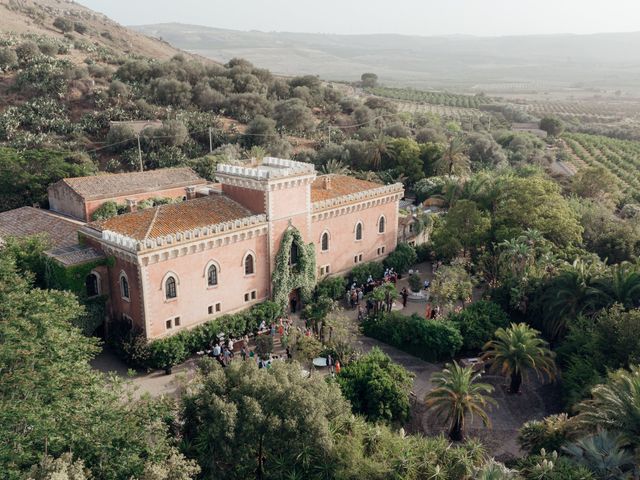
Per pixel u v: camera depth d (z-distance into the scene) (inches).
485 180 2822.3
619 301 1776.6
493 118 6884.8
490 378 1779.0
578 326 1745.8
